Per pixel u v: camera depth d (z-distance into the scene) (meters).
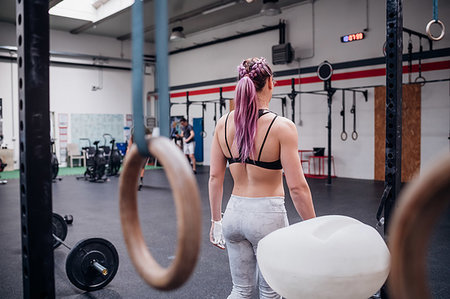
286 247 0.94
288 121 1.37
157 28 0.52
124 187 0.63
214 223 1.62
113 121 13.52
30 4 0.96
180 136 11.34
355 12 8.91
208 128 12.62
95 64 13.05
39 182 0.98
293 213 5.23
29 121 0.96
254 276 1.53
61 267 3.22
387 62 1.53
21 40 0.97
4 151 11.26
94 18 10.87
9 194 7.24
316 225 0.99
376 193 6.81
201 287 2.77
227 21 11.61
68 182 8.95
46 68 0.98
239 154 1.43
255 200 1.41
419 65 7.27
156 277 0.56
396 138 1.50
